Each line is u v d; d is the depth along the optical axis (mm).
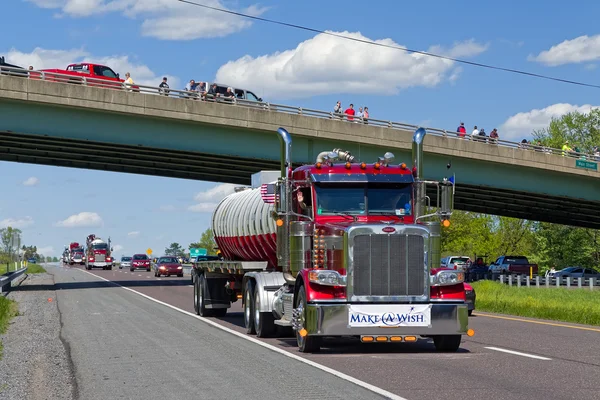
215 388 12172
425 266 16484
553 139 123188
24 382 13156
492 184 63594
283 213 18422
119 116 50781
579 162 66312
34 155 58250
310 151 56281
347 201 17938
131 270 98938
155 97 50656
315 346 16672
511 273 79875
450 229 105312
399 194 18156
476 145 61344
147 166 61969
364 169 18125
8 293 45844
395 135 58062
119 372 14164
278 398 11164
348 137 56344
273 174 23906
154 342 19031
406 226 16516
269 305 19656
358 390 11727
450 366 14461
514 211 88000
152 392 12000
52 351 17641
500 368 14172
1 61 50094
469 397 11109
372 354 16516
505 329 22719
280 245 19469
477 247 106500
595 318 26188
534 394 11367
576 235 112938
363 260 16328
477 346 18078
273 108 54281
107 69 52625
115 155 57062
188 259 121875
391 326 16281
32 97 47719
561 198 69125
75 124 49688
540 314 28766
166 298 39250
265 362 15070
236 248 25125
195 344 18406
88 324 24594
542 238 115250
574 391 11617
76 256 145500
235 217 24719
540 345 18266
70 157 58875
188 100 51562
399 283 16406
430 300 16531
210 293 27016
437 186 17859
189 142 52625
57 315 28812
